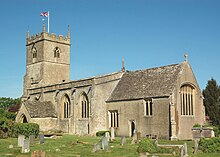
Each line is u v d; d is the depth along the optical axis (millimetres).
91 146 38406
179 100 53781
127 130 58438
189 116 55438
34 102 68438
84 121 62594
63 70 82750
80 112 64438
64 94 68125
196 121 56750
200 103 58125
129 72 66125
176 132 52094
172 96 52500
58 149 34750
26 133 51438
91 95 61438
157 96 54188
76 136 57281
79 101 64688
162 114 53344
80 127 63375
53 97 70750
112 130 51125
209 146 34844
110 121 62125
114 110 61250
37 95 75750
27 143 32000
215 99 85562
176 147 35281
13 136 52312
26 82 84062
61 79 82062
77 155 30406
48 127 66938
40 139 41344
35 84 80375
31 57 83562
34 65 82375
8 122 53188
